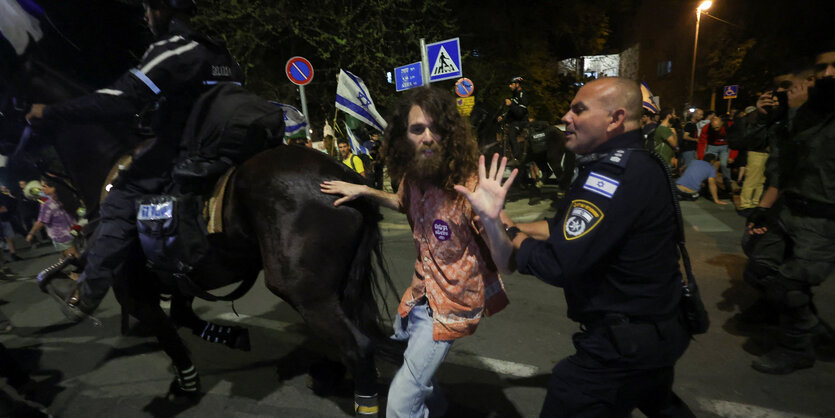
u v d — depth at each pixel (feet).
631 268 4.81
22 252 24.75
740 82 81.35
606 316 4.98
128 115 7.27
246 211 7.54
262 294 15.84
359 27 47.03
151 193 7.93
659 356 4.88
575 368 5.17
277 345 12.09
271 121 7.92
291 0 45.75
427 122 5.69
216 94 7.67
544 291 15.24
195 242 7.46
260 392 9.89
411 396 6.35
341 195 7.42
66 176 8.91
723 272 16.33
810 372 9.92
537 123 30.81
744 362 10.42
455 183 5.83
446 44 23.54
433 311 6.21
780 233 10.44
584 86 5.14
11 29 7.43
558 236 4.72
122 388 10.23
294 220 7.23
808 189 9.16
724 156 30.55
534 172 37.55
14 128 8.15
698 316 5.06
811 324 9.71
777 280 9.78
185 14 7.52
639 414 8.60
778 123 10.64
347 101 23.04
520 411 8.95
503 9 63.52
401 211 7.39
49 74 7.89
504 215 6.01
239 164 7.95
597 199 4.66
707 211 25.80
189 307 10.36
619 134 5.05
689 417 5.65
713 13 90.99
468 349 11.46
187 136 7.66
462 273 6.07
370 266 8.04
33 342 12.71
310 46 51.08
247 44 44.65
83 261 8.48
